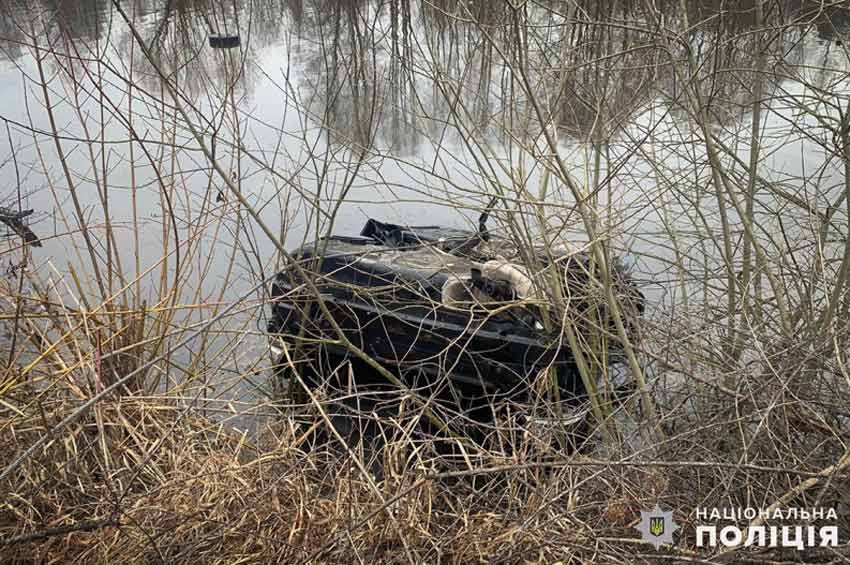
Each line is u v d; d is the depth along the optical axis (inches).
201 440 142.3
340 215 263.9
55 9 174.7
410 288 159.8
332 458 137.3
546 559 118.5
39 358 133.5
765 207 167.5
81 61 165.5
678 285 170.7
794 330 160.7
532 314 160.4
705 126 159.9
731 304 163.0
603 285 150.8
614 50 202.5
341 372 172.2
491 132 207.8
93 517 119.0
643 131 186.2
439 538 119.0
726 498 127.6
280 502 128.5
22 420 126.1
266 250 241.1
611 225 160.1
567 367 161.9
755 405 127.6
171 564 110.7
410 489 112.5
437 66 162.1
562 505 130.1
